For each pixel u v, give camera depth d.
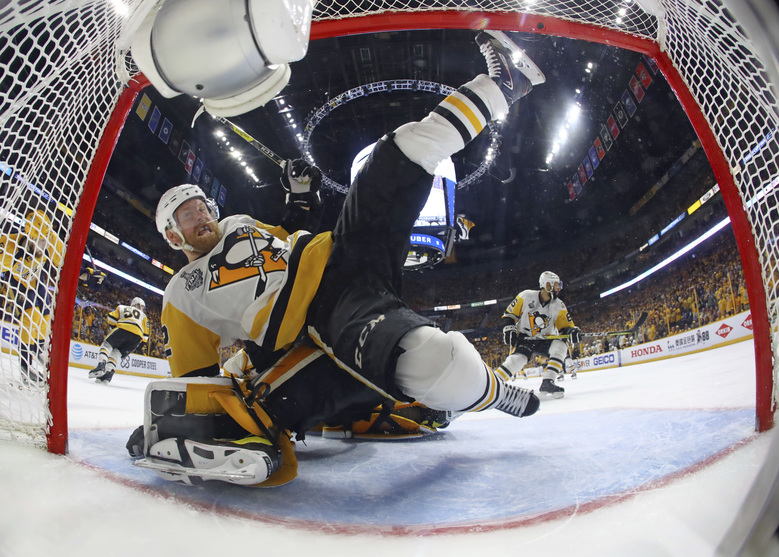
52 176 1.62
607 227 26.41
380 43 20.19
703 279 16.47
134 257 19.47
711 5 1.26
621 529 0.91
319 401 1.80
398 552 0.92
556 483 1.33
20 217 1.56
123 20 1.43
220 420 1.54
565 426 2.54
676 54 1.79
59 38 1.28
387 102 23.84
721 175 1.62
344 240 1.76
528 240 30.75
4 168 1.42
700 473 1.17
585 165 24.44
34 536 0.89
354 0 2.06
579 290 28.59
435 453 2.04
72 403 3.55
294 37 1.14
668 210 21.06
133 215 19.83
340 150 26.48
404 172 1.77
